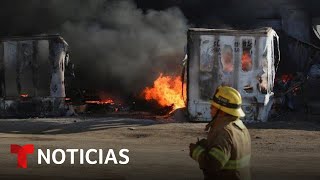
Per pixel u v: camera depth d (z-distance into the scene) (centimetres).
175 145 873
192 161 724
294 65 1733
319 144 863
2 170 674
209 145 354
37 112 1304
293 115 1270
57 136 986
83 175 645
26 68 1303
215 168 345
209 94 1157
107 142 902
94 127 1081
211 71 1155
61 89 1301
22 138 953
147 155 770
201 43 1155
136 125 1098
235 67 1146
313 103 1328
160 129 1038
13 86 1317
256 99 1142
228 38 1147
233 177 355
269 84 1177
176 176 636
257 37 1136
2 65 1311
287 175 625
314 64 1620
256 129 1027
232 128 356
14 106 1313
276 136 947
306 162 711
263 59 1137
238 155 354
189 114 1167
